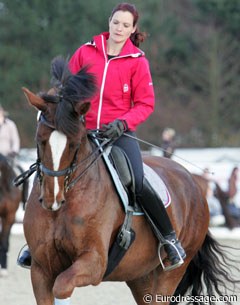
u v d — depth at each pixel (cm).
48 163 784
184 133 5275
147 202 919
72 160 798
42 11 5575
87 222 837
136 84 929
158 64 5519
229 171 2880
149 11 5716
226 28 5672
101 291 1456
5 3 5562
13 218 1720
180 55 5628
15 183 912
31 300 1355
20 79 5350
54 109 795
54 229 838
